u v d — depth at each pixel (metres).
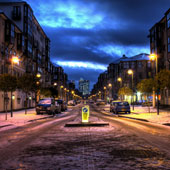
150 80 29.56
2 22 37.78
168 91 44.34
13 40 40.84
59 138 10.03
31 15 53.25
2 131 13.45
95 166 5.54
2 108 37.19
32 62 57.78
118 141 9.05
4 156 6.81
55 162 5.98
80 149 7.58
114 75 108.19
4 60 38.25
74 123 15.23
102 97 151.88
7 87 24.64
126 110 31.16
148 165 5.59
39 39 67.62
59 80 112.38
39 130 13.35
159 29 47.97
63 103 42.50
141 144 8.40
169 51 43.25
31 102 58.03
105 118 23.17
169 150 7.34
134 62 82.75
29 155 6.86
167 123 15.95
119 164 5.69
